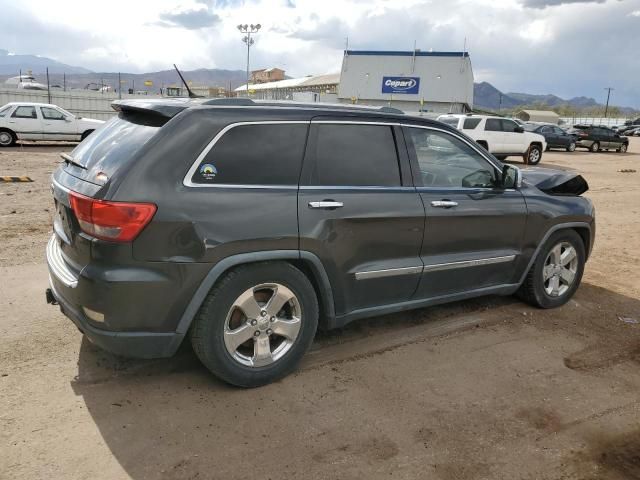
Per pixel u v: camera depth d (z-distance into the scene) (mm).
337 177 3725
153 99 3793
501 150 22312
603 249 7840
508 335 4594
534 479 2812
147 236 3055
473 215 4367
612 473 2887
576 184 5359
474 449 3025
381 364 3967
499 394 3625
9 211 8414
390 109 4188
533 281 5055
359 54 63562
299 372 3793
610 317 5133
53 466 2740
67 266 3330
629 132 66062
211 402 3373
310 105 3730
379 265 3920
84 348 3984
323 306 3803
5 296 4891
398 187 3996
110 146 3414
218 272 3238
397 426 3203
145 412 3238
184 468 2768
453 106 62156
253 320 3461
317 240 3549
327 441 3033
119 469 2740
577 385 3799
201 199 3186
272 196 3406
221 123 3328
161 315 3170
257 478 2719
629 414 3459
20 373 3609
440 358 4109
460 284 4492
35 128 20156
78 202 3115
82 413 3199
